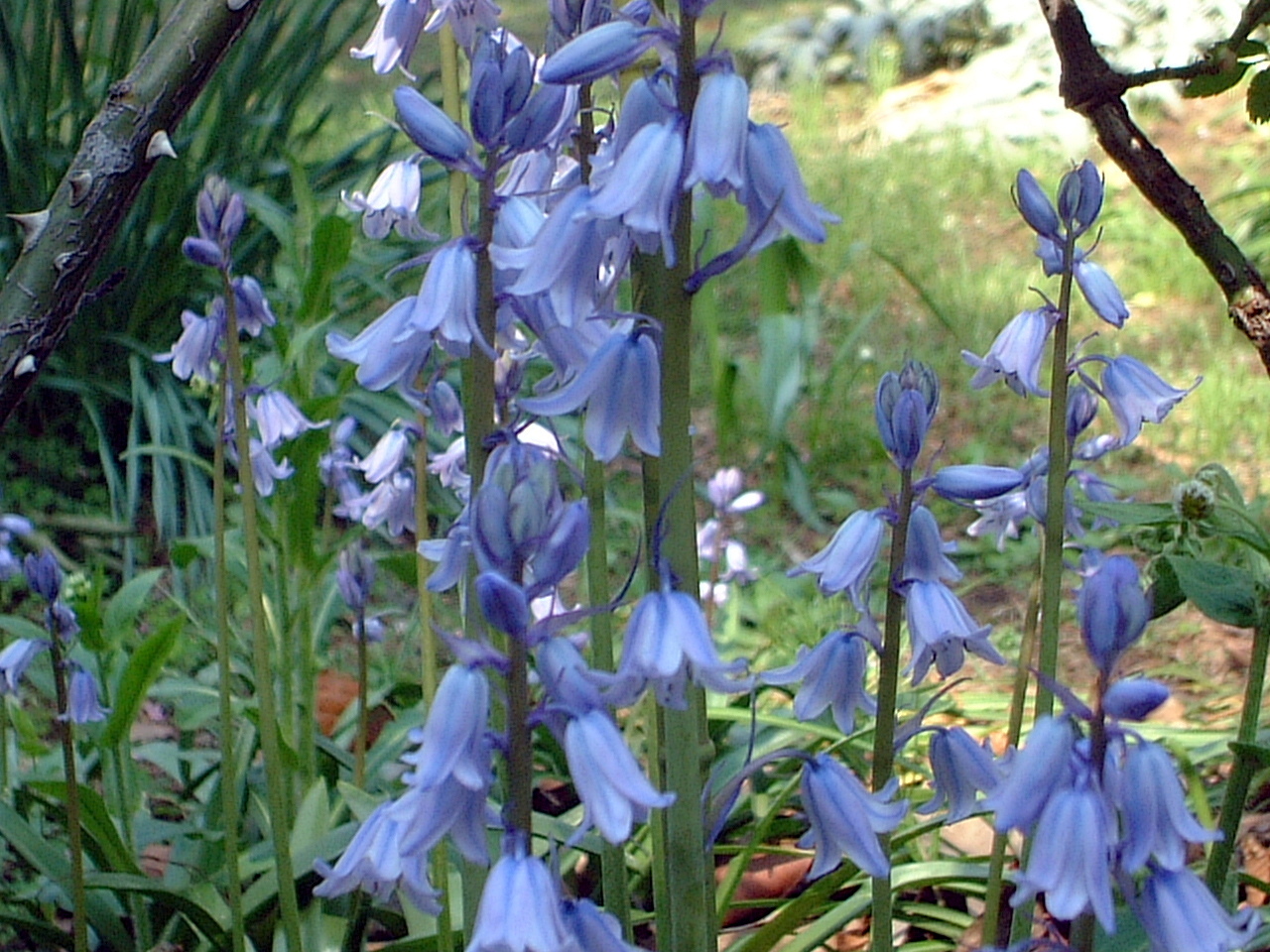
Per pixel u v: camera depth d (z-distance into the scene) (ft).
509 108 4.74
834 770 4.82
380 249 17.70
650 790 3.96
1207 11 30.58
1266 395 19.17
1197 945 3.97
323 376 16.87
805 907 7.57
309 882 8.44
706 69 4.32
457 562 5.55
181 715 10.91
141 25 17.71
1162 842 4.01
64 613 7.45
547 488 3.98
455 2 6.45
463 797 4.18
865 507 17.47
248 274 17.30
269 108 18.38
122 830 9.20
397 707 12.72
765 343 17.17
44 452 16.57
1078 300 22.18
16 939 9.01
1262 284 6.72
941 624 5.25
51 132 18.20
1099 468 17.88
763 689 11.54
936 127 30.68
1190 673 13.05
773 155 4.34
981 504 7.95
